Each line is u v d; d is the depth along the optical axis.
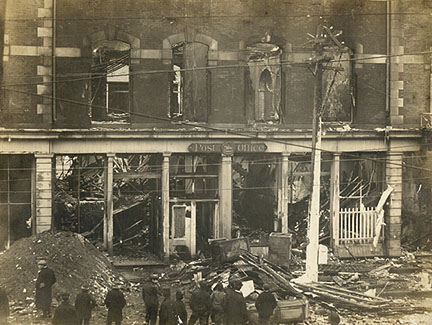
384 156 24.05
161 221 22.72
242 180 25.59
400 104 23.89
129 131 21.75
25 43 21.44
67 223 24.27
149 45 22.23
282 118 23.25
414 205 25.52
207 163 24.17
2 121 21.30
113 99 25.11
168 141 22.19
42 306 16.56
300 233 24.88
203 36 22.52
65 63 21.73
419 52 23.97
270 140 22.81
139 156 25.31
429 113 23.88
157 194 23.38
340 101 23.72
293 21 23.09
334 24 23.38
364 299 18.22
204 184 24.20
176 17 22.36
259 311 15.77
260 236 24.33
